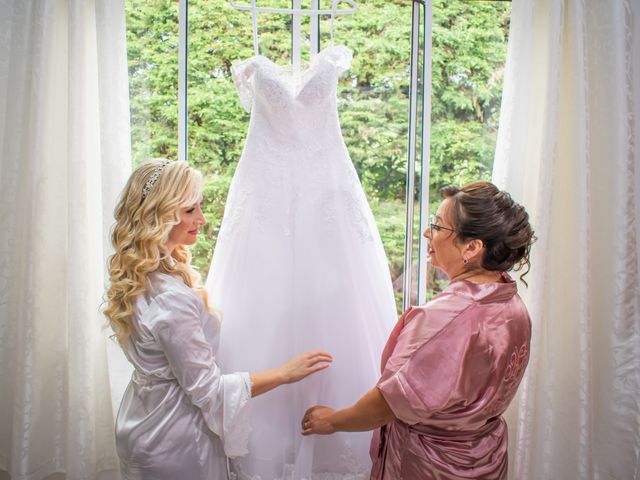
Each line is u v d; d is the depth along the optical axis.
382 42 1.86
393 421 1.18
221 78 1.79
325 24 1.82
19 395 1.49
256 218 1.38
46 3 1.48
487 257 1.11
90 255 1.56
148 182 1.21
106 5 1.49
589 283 1.60
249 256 1.37
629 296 1.63
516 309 1.11
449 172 1.93
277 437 1.31
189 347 1.12
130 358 1.19
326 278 1.36
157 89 1.75
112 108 1.51
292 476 1.29
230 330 1.36
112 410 1.58
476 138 1.93
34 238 1.49
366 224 1.42
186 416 1.18
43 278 1.53
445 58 1.89
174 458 1.15
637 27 1.67
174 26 1.73
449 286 1.15
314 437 1.32
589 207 1.60
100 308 1.53
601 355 1.68
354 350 1.36
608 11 1.59
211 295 1.40
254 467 1.28
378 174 1.90
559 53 1.56
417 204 1.93
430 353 1.04
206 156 1.80
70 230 1.49
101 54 1.49
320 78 1.41
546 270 1.58
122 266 1.19
